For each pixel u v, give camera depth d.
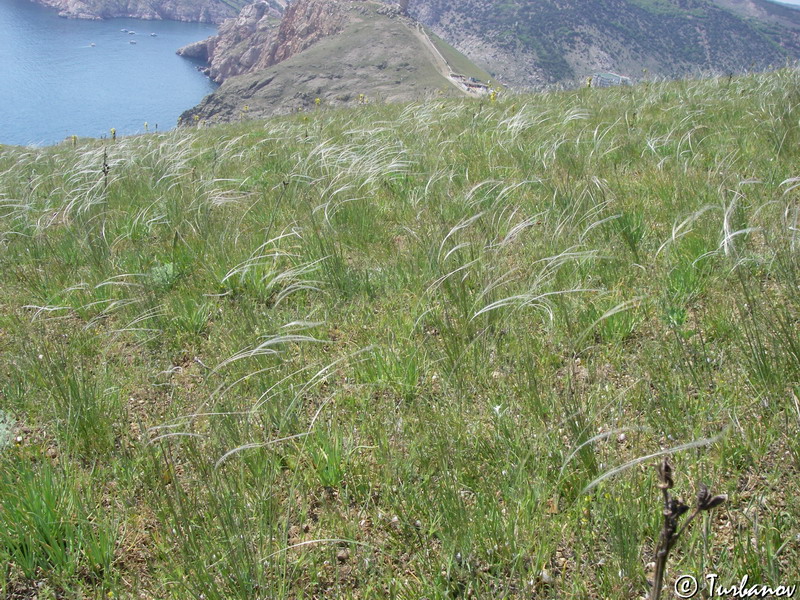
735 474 2.72
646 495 2.59
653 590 1.82
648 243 4.80
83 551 2.65
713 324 3.73
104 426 3.36
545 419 3.16
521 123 9.32
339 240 5.50
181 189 7.34
